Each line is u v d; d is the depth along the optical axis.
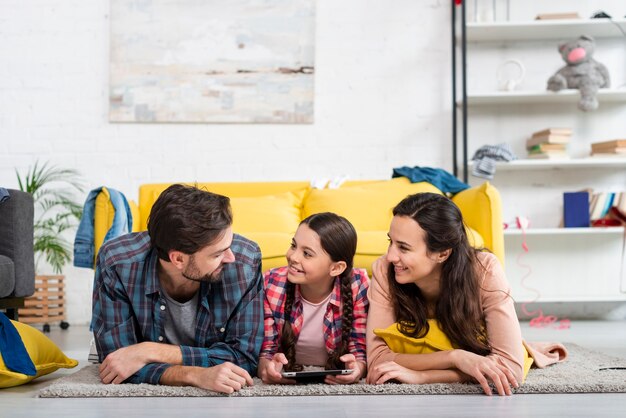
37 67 4.57
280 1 4.58
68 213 4.50
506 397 1.76
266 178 4.57
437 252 1.92
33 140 4.56
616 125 4.59
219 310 1.96
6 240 2.84
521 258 4.61
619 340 3.35
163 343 1.96
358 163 4.59
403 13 4.63
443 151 4.59
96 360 2.57
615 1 4.64
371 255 2.87
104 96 4.58
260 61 4.57
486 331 1.98
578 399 1.73
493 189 3.08
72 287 4.53
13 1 4.57
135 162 4.56
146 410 1.59
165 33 4.55
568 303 4.60
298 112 4.57
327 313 2.13
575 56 4.28
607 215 4.35
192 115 4.55
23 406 1.66
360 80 4.61
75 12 4.58
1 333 2.04
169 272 1.88
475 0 4.52
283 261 2.88
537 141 4.42
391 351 2.00
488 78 4.64
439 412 1.56
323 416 1.52
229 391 1.76
